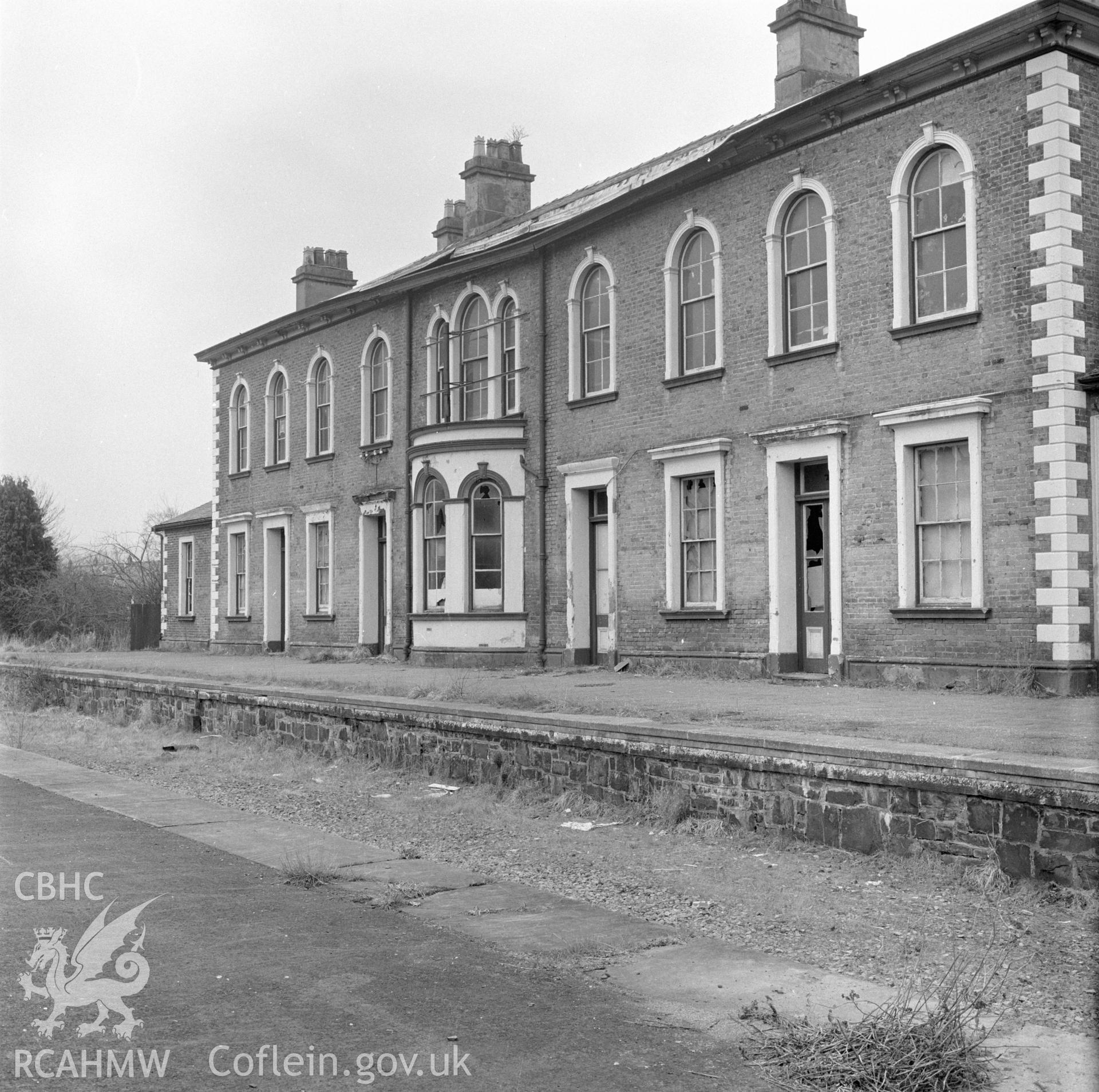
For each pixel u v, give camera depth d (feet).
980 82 49.26
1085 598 46.21
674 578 63.05
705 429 61.46
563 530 70.64
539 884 27.84
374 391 87.76
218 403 107.86
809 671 57.21
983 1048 17.02
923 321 51.31
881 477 52.65
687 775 33.45
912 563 51.55
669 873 28.45
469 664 73.72
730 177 60.34
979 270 49.14
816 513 57.31
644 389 65.21
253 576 102.01
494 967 20.79
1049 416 46.26
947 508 50.72
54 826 34.99
